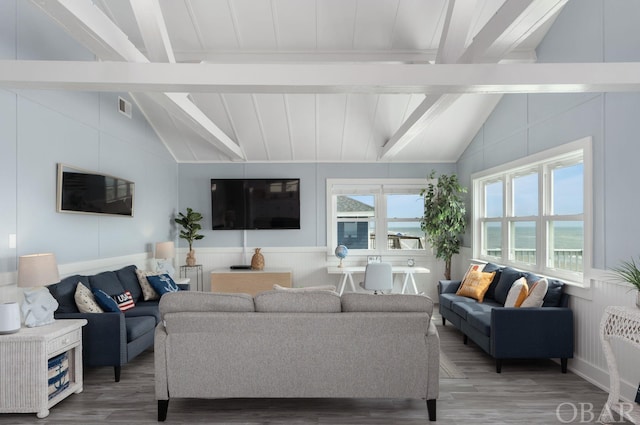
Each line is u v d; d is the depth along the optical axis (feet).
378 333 9.48
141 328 12.95
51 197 12.94
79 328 11.25
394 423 9.50
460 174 23.71
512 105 17.39
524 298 13.65
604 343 9.50
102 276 14.74
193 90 10.00
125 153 17.92
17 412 9.86
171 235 23.29
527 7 7.88
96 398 10.91
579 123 12.80
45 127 12.64
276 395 9.53
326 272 24.23
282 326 9.40
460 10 10.50
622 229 11.01
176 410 10.19
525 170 17.17
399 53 16.55
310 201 24.22
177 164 24.22
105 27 9.70
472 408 10.28
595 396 11.04
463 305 15.97
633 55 10.49
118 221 17.28
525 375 12.60
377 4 14.61
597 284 11.85
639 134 10.44
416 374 9.50
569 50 13.26
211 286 22.48
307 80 9.64
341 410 10.18
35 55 12.09
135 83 9.49
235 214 23.91
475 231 21.49
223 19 15.06
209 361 9.46
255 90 10.03
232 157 23.38
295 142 22.66
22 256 10.67
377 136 22.17
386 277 19.15
